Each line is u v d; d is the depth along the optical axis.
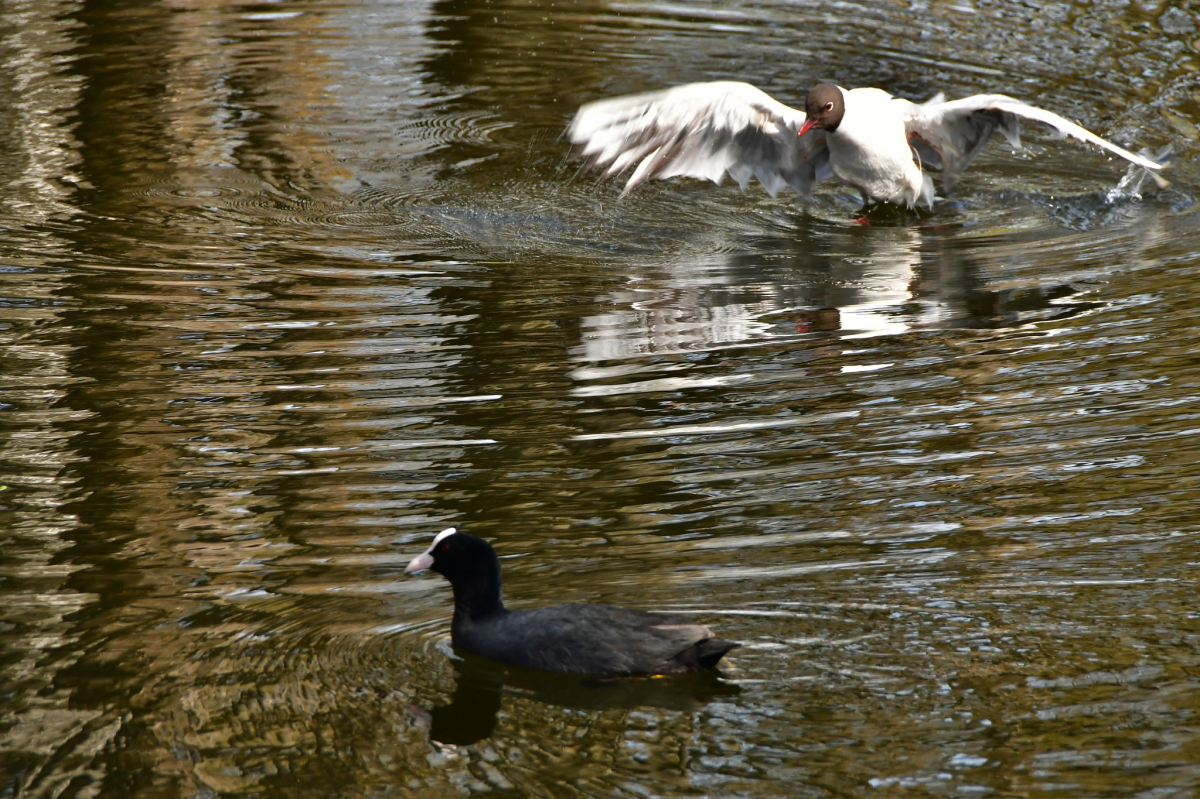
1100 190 19.42
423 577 9.20
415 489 10.66
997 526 9.66
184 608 8.78
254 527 10.03
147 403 12.42
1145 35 27.33
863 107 17.95
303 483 10.80
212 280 15.85
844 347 13.79
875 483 10.59
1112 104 23.52
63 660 8.13
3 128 22.16
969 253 16.94
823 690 7.46
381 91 24.84
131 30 28.39
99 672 8.00
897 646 7.86
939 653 7.76
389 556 9.51
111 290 15.42
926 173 18.98
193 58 26.58
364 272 16.27
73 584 9.14
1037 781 6.63
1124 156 16.92
